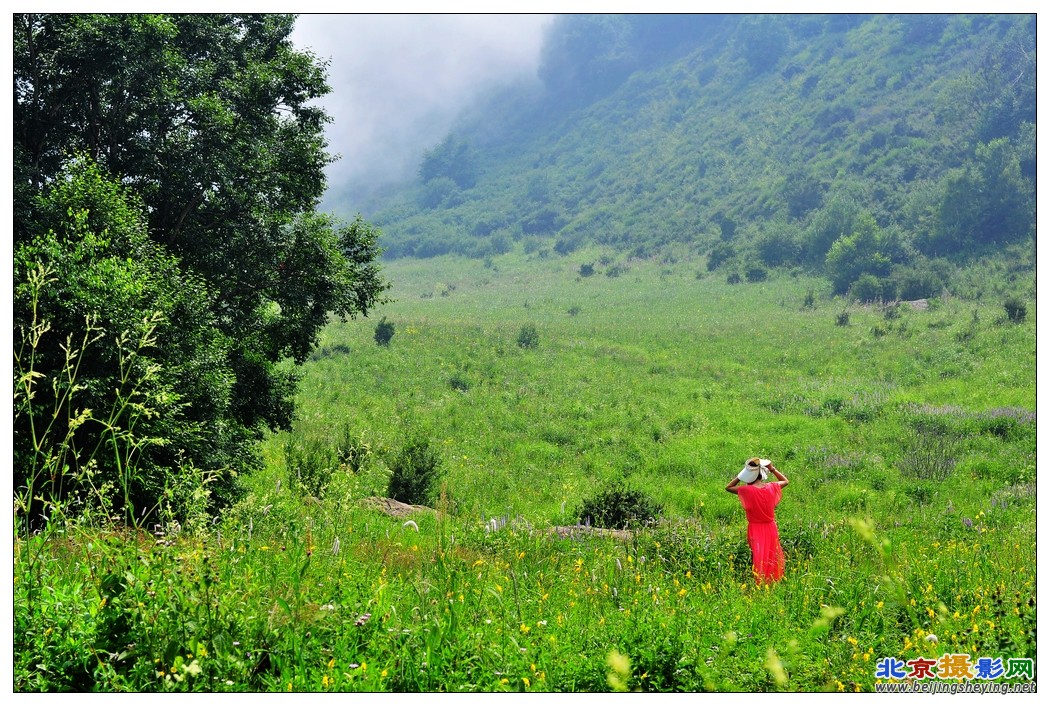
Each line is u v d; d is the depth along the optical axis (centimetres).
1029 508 1568
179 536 490
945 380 3241
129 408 913
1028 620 529
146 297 1036
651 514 1478
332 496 770
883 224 8956
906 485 1883
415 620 498
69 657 420
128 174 1345
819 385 3291
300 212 1569
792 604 651
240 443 1250
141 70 1252
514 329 4834
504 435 2536
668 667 461
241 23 1538
